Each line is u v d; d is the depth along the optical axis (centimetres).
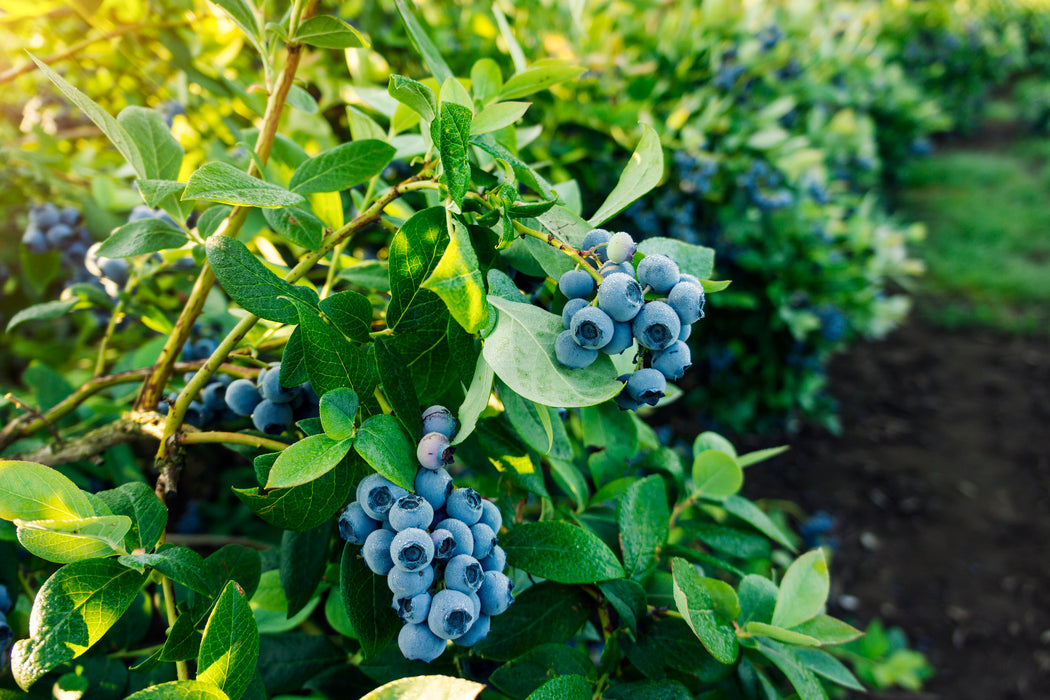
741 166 125
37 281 59
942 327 241
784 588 38
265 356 44
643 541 39
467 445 41
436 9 104
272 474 27
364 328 33
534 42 104
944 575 149
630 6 115
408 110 41
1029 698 124
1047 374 215
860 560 151
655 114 115
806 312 136
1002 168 352
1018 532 160
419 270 32
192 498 92
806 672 36
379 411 32
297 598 37
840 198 157
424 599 28
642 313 28
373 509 28
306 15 35
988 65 410
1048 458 182
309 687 42
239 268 31
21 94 83
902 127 266
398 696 24
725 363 141
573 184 42
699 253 35
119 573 29
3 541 40
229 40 72
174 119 63
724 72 130
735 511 47
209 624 26
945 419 198
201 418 42
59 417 43
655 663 36
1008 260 271
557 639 36
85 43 58
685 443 150
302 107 40
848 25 197
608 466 46
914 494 170
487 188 34
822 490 169
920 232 154
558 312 35
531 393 28
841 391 210
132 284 47
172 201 36
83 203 58
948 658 131
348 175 37
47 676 42
